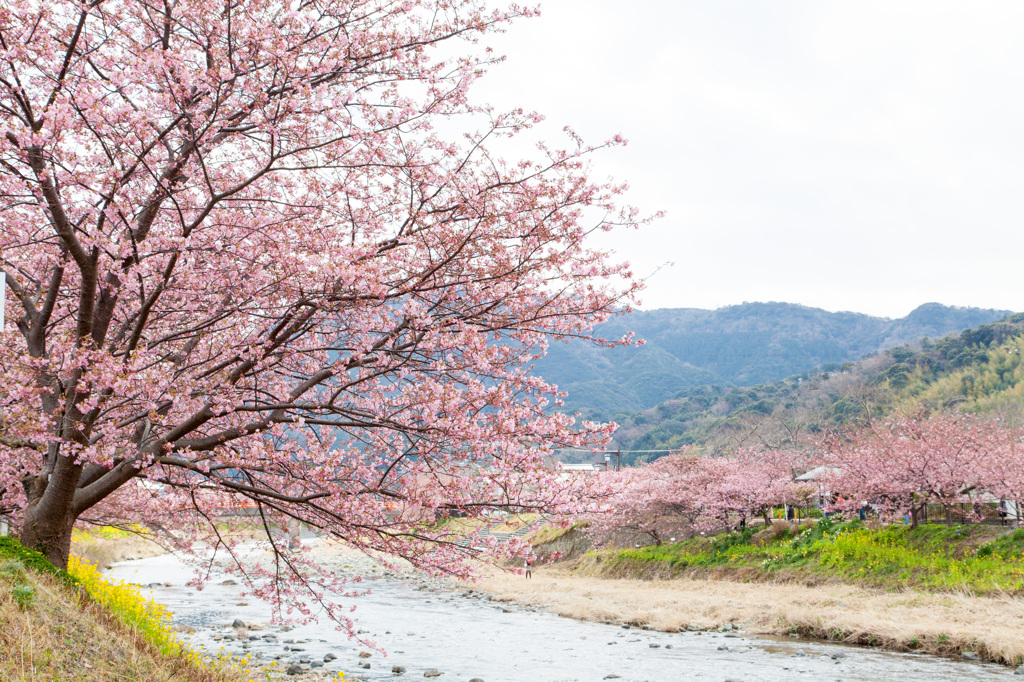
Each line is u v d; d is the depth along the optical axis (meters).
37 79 7.00
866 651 15.84
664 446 98.62
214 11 6.98
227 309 7.80
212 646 15.20
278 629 18.16
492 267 7.36
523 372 7.70
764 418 68.31
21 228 7.85
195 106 6.84
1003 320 93.25
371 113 7.69
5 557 7.26
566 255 7.33
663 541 37.59
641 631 19.38
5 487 8.14
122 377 6.43
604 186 7.66
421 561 7.84
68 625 6.75
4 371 7.17
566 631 19.33
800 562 26.62
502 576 32.66
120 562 34.41
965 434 24.38
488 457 6.93
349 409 7.34
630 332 7.75
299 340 8.41
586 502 7.19
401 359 7.57
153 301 6.88
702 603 22.61
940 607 18.09
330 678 12.61
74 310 8.95
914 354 95.06
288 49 7.27
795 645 16.83
